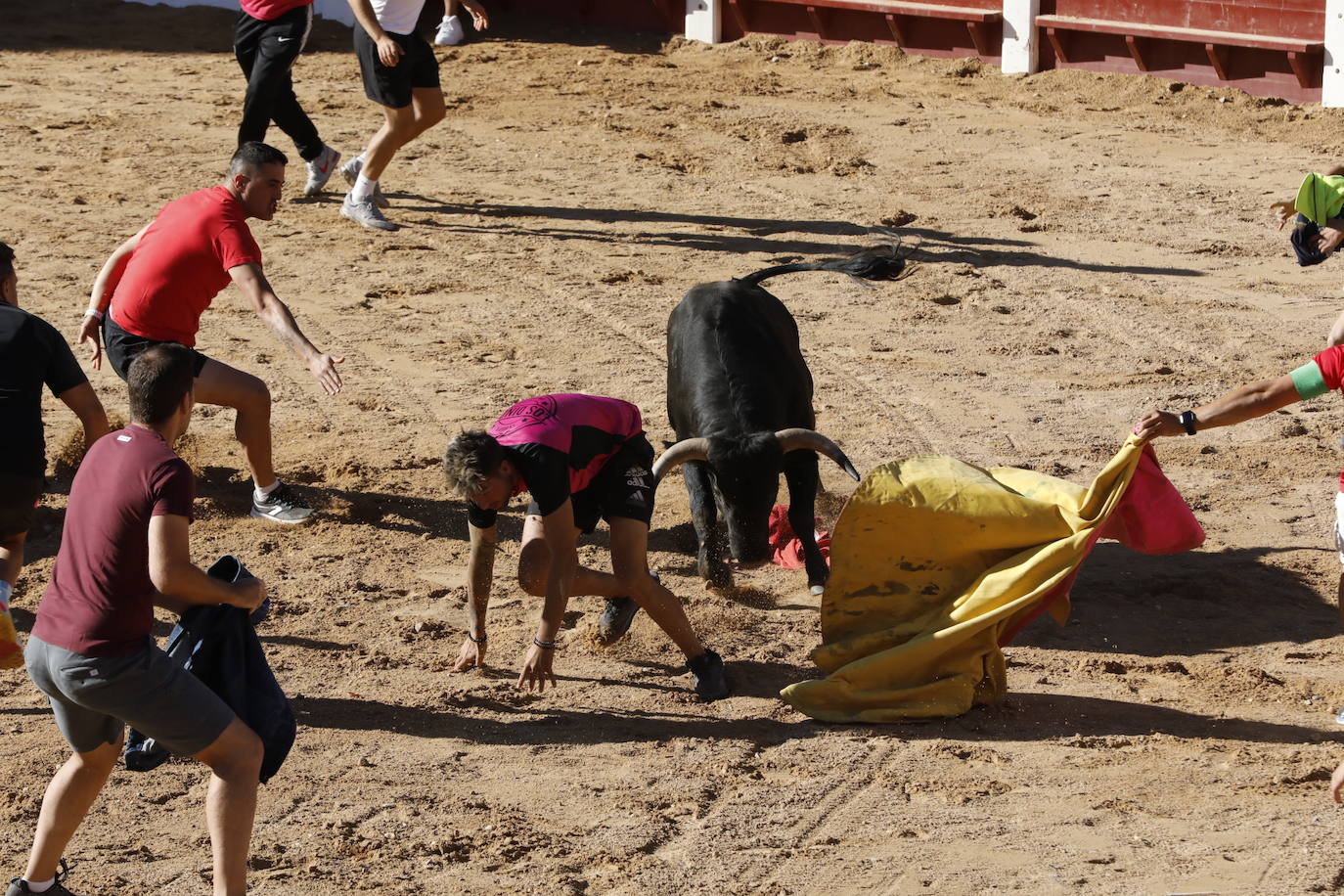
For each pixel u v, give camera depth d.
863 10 83.06
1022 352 39.56
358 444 32.97
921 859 17.59
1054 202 55.28
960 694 21.47
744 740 20.86
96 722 15.92
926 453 32.19
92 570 15.32
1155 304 43.47
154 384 15.70
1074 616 25.00
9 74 76.44
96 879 17.22
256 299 26.45
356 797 19.25
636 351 39.12
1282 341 39.91
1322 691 22.09
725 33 88.31
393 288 44.59
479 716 21.59
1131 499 22.33
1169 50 74.81
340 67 81.12
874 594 22.31
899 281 45.81
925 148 64.12
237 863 15.94
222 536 28.23
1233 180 58.19
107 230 49.31
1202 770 19.72
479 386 36.47
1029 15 77.31
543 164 60.84
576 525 22.38
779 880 17.19
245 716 16.61
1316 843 17.62
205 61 81.62
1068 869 17.25
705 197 56.25
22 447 21.69
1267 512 29.28
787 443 22.25
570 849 17.95
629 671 23.11
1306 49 68.88
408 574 26.75
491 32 91.19
